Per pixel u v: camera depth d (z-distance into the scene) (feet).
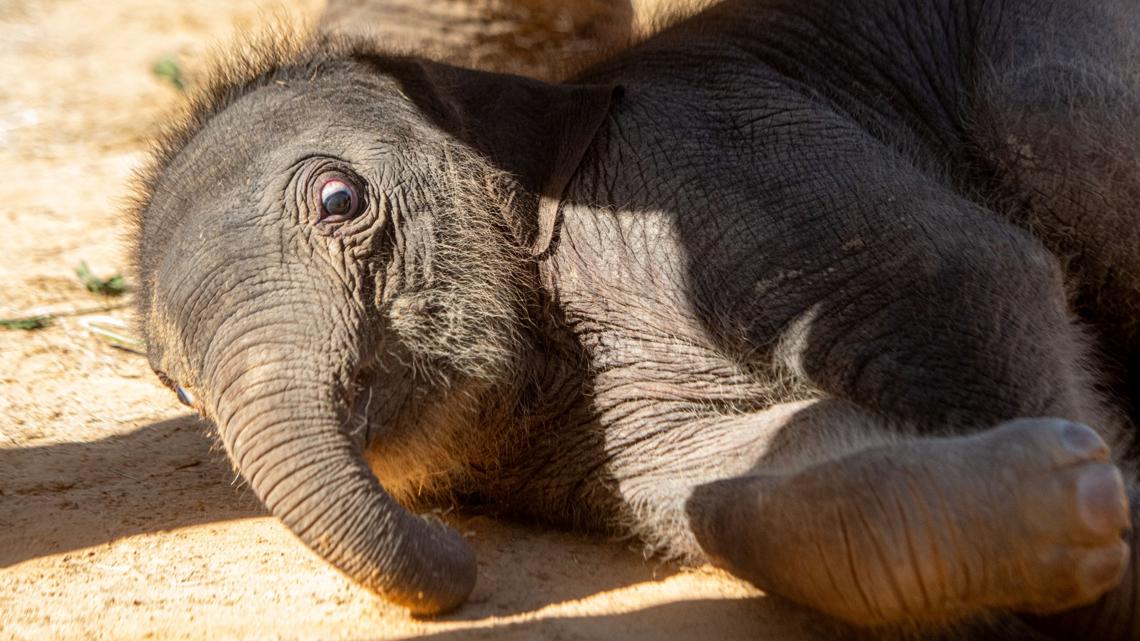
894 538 20.26
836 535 20.81
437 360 27.94
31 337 43.96
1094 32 31.01
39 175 61.77
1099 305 30.73
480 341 28.40
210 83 31.12
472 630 23.91
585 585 26.45
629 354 28.48
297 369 24.82
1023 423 20.62
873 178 27.32
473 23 51.65
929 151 31.63
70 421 37.73
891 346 25.38
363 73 29.86
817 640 23.36
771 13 32.27
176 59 78.33
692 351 28.02
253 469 24.17
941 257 25.77
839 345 25.86
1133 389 31.81
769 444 26.35
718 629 23.82
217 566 27.94
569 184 29.01
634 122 29.14
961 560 20.07
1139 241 29.73
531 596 25.80
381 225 27.22
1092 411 27.81
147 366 42.14
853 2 32.40
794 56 31.53
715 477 27.32
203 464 34.68
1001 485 19.94
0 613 25.98
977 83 31.50
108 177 61.00
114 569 27.99
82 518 31.01
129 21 88.22
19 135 67.72
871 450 21.34
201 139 28.66
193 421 37.81
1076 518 19.69
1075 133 29.89
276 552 28.66
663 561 27.61
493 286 28.60
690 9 35.60
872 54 32.01
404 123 28.66
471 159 28.91
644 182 28.27
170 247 26.58
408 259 27.58
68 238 53.47
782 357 26.71
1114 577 20.30
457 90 29.66
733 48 31.45
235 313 25.20
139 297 28.14
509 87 29.94
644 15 55.47
